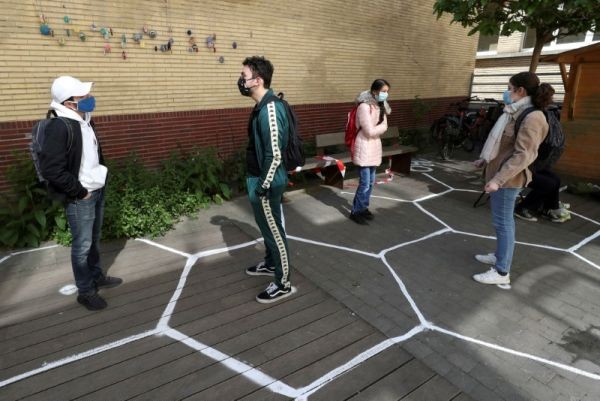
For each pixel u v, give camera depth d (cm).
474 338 297
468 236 475
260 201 300
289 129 295
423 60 945
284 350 279
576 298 353
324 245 442
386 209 559
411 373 262
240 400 237
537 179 510
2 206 442
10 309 316
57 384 244
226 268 388
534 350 287
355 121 477
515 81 324
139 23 521
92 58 495
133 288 349
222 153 640
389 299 344
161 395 238
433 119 1021
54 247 421
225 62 612
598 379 262
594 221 534
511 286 369
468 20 602
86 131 288
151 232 454
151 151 566
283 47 678
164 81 558
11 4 431
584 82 701
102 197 320
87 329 294
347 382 253
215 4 581
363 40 800
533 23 617
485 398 244
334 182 655
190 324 303
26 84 456
